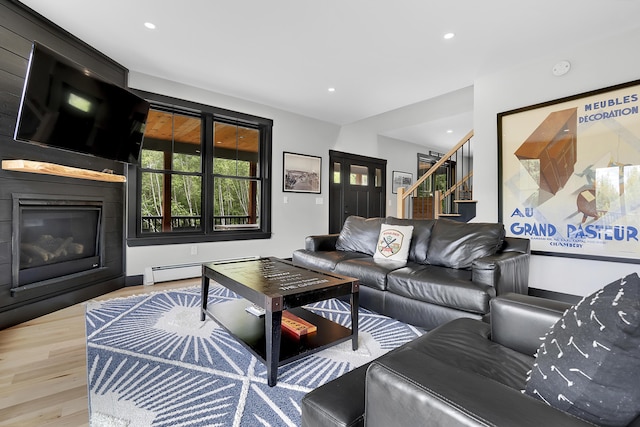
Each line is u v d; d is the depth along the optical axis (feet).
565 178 10.07
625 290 2.16
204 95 13.48
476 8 7.98
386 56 10.48
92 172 9.42
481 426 1.71
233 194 15.02
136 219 12.11
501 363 3.56
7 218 7.93
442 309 7.16
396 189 22.68
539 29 8.87
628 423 2.00
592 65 9.55
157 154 12.80
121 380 5.46
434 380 2.13
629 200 8.91
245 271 7.41
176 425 4.33
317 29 8.98
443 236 9.32
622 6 7.86
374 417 2.35
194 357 6.28
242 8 8.07
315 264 10.38
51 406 4.78
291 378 5.53
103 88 9.12
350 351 6.52
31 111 7.43
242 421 4.41
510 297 4.34
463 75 11.94
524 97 10.96
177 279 12.74
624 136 8.98
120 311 8.96
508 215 11.34
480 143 12.14
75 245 9.95
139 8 8.09
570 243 10.00
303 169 17.21
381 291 8.42
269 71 11.68
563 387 2.17
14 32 7.95
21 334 7.39
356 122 18.65
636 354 1.90
